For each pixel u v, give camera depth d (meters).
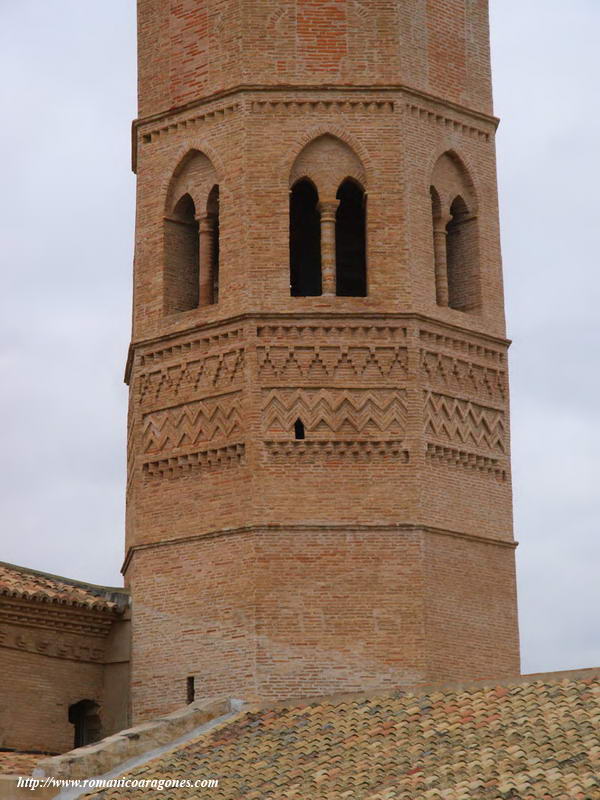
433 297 46.75
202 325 46.75
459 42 49.25
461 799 34.41
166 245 48.50
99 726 46.22
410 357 45.88
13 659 45.09
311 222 49.62
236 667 44.00
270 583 44.22
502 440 47.41
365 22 47.78
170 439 46.84
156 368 47.62
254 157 46.91
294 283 50.06
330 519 44.72
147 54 49.75
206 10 48.59
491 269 48.53
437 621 44.44
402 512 44.84
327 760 38.66
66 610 45.72
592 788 33.56
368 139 47.09
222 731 41.84
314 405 45.50
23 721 44.88
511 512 47.09
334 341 45.88
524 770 35.25
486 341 47.75
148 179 49.06
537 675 39.81
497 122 49.53
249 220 46.50
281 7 47.75
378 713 40.50
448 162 48.53
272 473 45.03
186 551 45.75
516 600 46.25
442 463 45.84
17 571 47.12
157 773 39.81
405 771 36.91
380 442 45.28
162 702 45.09
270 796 37.34
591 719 36.78
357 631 43.97
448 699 40.16
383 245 46.47
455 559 45.34
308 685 43.56
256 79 47.28
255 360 45.72
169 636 45.44
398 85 47.31
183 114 48.50
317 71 47.41
